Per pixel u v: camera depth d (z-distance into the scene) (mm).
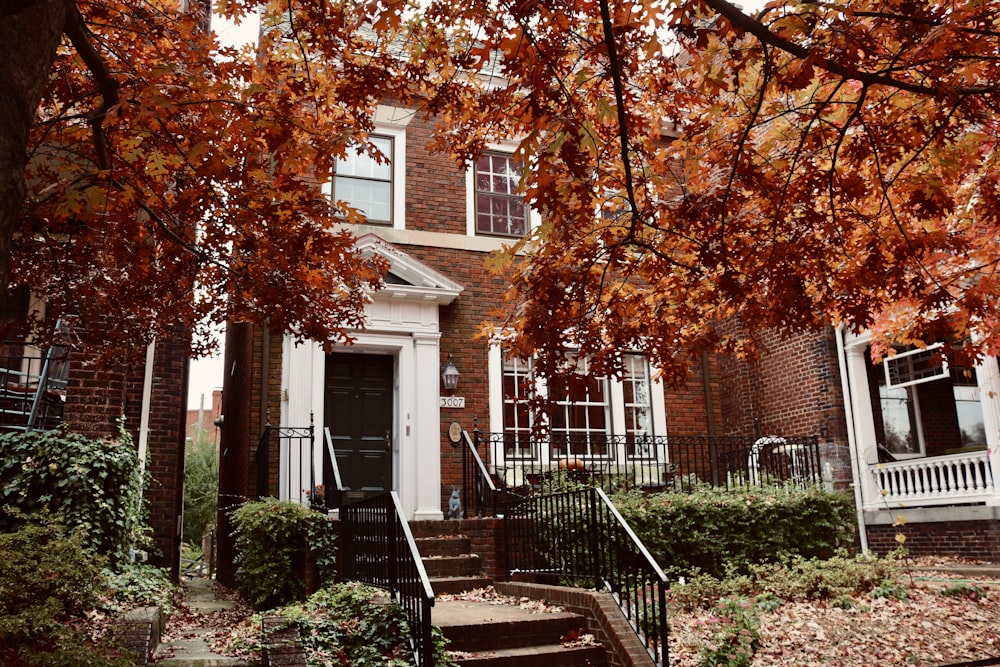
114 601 6910
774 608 8492
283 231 6441
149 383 10297
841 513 11734
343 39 6094
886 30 5098
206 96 5969
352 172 12609
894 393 15570
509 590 8633
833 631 7746
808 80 4719
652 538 10281
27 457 7652
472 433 12227
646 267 6660
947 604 8633
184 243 6551
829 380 13508
